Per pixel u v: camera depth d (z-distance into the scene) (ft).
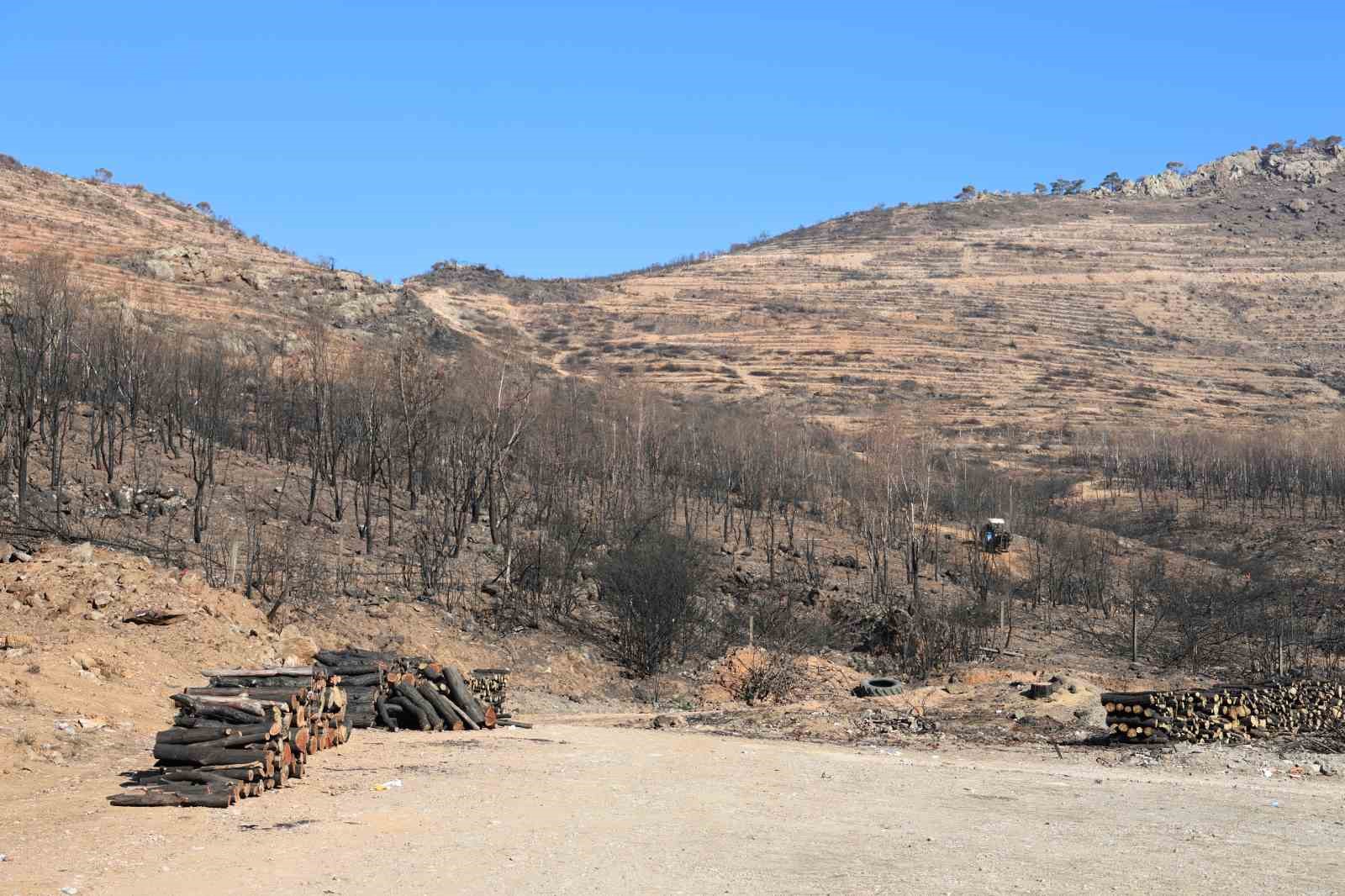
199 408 205.67
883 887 40.47
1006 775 68.85
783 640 148.15
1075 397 562.66
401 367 220.43
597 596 153.79
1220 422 524.52
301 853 43.19
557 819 51.13
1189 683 144.25
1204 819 54.60
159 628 88.43
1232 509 327.47
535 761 68.08
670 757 72.23
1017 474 386.73
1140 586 209.56
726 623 151.94
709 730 93.50
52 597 87.40
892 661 150.20
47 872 39.11
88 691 71.56
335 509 173.88
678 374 572.10
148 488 152.66
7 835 44.06
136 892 37.35
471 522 179.01
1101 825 52.90
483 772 63.10
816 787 62.80
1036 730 89.71
